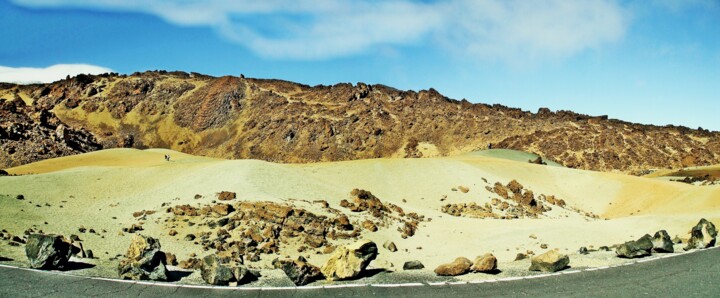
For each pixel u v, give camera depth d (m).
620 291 15.12
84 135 173.50
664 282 16.05
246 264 29.83
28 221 33.62
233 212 38.62
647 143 191.50
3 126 140.12
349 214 42.72
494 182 72.69
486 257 17.88
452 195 64.19
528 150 192.88
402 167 72.75
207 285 16.25
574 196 78.62
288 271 16.44
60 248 18.98
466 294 14.98
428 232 41.44
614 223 43.41
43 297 15.06
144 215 37.91
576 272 17.42
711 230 22.59
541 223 44.66
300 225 37.00
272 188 48.12
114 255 28.45
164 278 17.05
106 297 15.05
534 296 14.70
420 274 17.80
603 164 176.12
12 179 45.69
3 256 21.38
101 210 39.84
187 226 35.84
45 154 136.50
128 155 98.88
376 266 24.12
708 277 16.58
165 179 53.16
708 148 186.25
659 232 21.77
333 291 15.37
